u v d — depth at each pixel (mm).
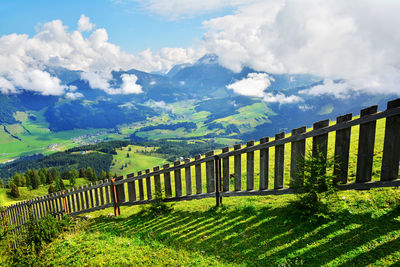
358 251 5113
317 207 6422
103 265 6871
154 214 9969
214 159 9062
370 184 6297
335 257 5152
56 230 10242
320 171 6648
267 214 7488
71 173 150500
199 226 7977
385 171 6121
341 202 6730
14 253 9969
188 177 9789
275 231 6559
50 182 150500
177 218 9078
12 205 14680
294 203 7008
